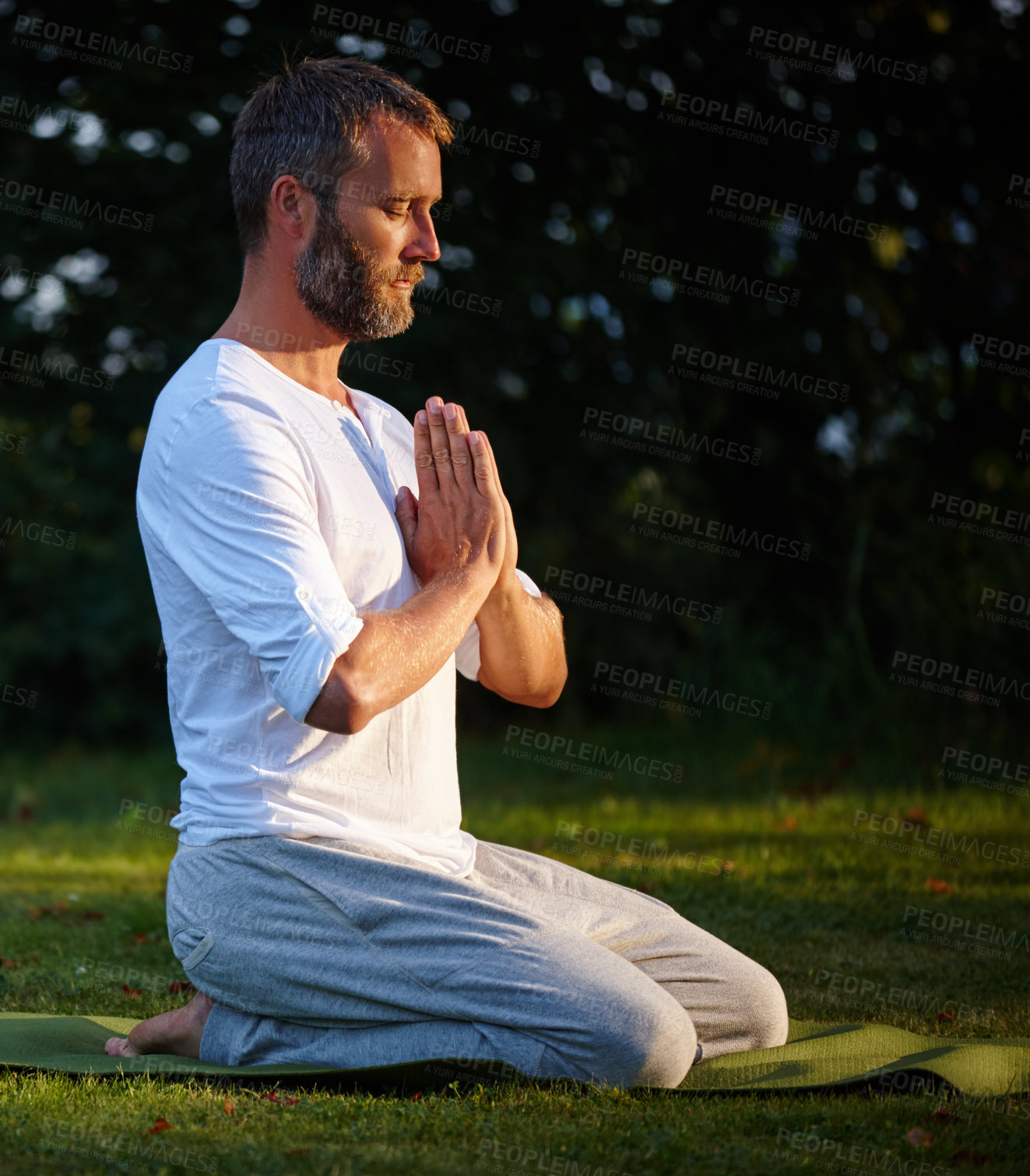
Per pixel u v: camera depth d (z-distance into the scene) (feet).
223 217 33.14
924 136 32.22
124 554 37.24
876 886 17.03
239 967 8.57
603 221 34.83
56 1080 8.39
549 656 10.21
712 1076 8.65
